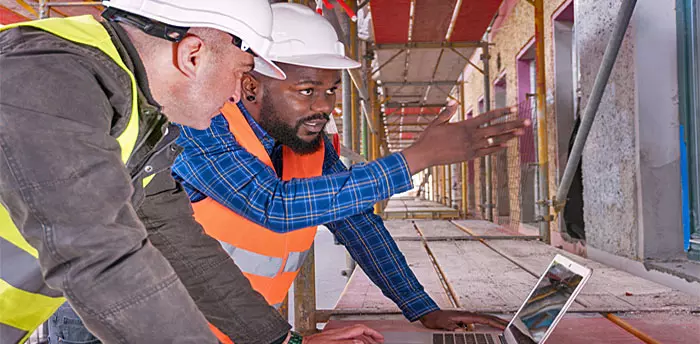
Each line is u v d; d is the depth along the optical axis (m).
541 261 3.05
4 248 0.79
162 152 0.92
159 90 0.82
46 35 0.69
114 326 0.65
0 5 5.57
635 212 2.89
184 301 0.70
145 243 0.70
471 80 11.16
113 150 0.68
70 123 0.63
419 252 3.52
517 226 6.27
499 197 7.11
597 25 3.38
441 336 1.53
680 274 2.39
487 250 3.55
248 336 1.22
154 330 0.66
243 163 1.30
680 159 2.78
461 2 5.46
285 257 1.60
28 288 0.82
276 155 1.67
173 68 0.81
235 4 0.84
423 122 17.64
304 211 1.25
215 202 1.44
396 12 5.68
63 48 0.67
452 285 2.38
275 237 1.51
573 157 3.20
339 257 7.55
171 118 0.86
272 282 1.63
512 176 6.47
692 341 1.46
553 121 5.14
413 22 6.16
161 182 1.16
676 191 2.78
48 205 0.62
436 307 1.67
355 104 5.88
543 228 4.12
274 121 1.50
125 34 0.79
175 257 1.19
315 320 1.93
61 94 0.64
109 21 0.79
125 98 0.73
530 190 6.00
